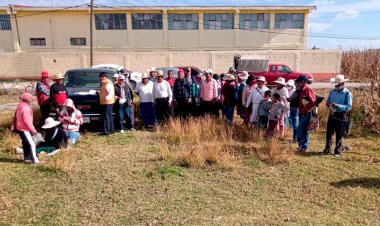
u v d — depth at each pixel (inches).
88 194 188.9
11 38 1246.9
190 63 1119.6
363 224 157.6
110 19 1238.9
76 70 384.8
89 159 249.6
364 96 397.1
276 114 294.7
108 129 324.5
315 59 1087.0
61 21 1242.6
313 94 266.1
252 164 240.7
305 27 1238.3
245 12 1231.5
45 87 322.7
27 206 173.6
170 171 223.6
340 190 197.6
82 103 329.4
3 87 771.4
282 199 185.3
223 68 1117.1
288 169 232.4
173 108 363.6
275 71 802.2
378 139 320.8
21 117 232.5
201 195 189.2
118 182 206.1
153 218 161.8
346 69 1104.2
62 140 272.4
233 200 183.0
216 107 356.5
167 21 1242.0
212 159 242.5
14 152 265.6
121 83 333.7
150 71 364.5
